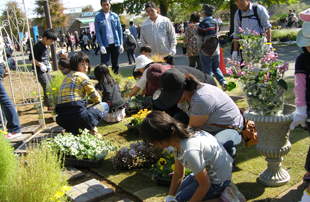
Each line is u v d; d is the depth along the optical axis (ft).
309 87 7.38
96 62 50.19
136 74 16.30
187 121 10.02
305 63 7.41
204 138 6.81
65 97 12.71
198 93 8.18
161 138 6.40
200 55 18.94
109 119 16.25
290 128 7.65
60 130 14.58
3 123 14.25
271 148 8.34
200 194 6.73
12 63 29.84
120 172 10.59
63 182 8.16
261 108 8.13
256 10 15.72
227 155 7.24
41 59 19.16
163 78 7.80
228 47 56.34
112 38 22.79
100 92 15.70
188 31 21.29
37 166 7.57
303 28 7.18
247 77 8.21
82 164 11.16
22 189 7.06
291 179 8.96
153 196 8.66
